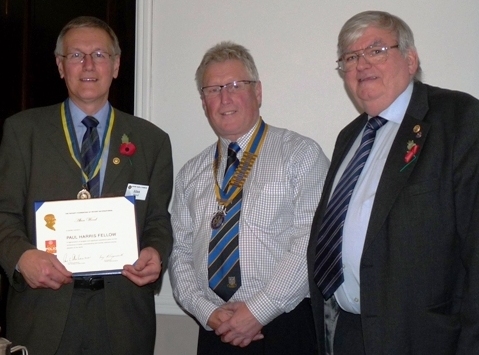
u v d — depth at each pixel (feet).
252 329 7.23
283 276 7.27
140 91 9.89
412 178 6.06
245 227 7.51
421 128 6.21
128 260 7.26
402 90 6.64
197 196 8.05
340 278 6.63
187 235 8.25
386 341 6.01
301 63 9.41
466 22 8.91
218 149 8.27
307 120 9.44
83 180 7.44
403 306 5.98
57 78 9.80
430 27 9.02
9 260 7.04
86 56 7.51
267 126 8.13
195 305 7.64
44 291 7.26
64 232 7.22
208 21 9.67
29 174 7.46
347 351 6.72
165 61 9.84
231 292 7.48
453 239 6.02
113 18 9.98
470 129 5.95
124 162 7.66
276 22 9.45
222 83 7.73
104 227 7.28
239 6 9.55
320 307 6.99
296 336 7.47
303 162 7.59
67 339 7.25
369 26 6.65
